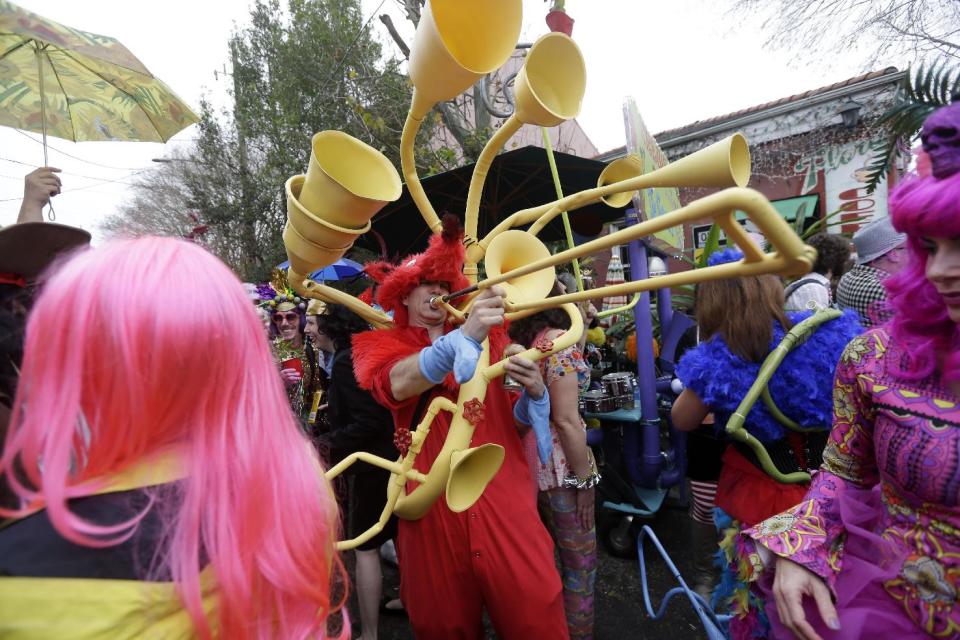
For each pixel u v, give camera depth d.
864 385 1.07
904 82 2.79
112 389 0.55
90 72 2.29
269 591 0.63
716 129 7.68
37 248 1.10
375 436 2.08
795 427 1.52
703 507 2.21
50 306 0.57
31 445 0.53
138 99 2.35
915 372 0.98
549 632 1.38
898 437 0.99
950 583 0.93
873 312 1.69
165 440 0.60
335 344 2.67
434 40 1.00
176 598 0.54
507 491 1.44
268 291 3.72
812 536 1.08
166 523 0.56
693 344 3.31
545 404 1.47
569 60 1.14
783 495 1.56
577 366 1.86
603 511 3.33
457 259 1.35
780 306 1.56
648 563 2.90
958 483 0.91
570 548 1.98
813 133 6.98
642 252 2.72
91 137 2.27
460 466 1.21
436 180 2.93
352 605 2.74
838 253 2.82
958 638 0.92
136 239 0.65
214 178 12.58
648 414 2.74
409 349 1.44
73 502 0.54
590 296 0.93
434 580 1.43
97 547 0.52
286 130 9.83
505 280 1.07
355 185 1.14
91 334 0.55
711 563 2.27
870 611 1.00
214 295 0.61
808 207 7.02
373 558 2.17
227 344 0.61
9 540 0.52
